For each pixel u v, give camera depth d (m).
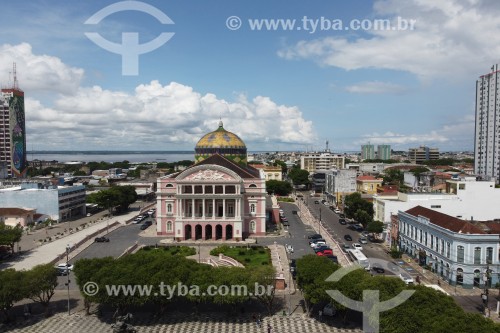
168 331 69.81
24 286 71.06
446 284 92.25
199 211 141.75
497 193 123.44
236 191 137.00
